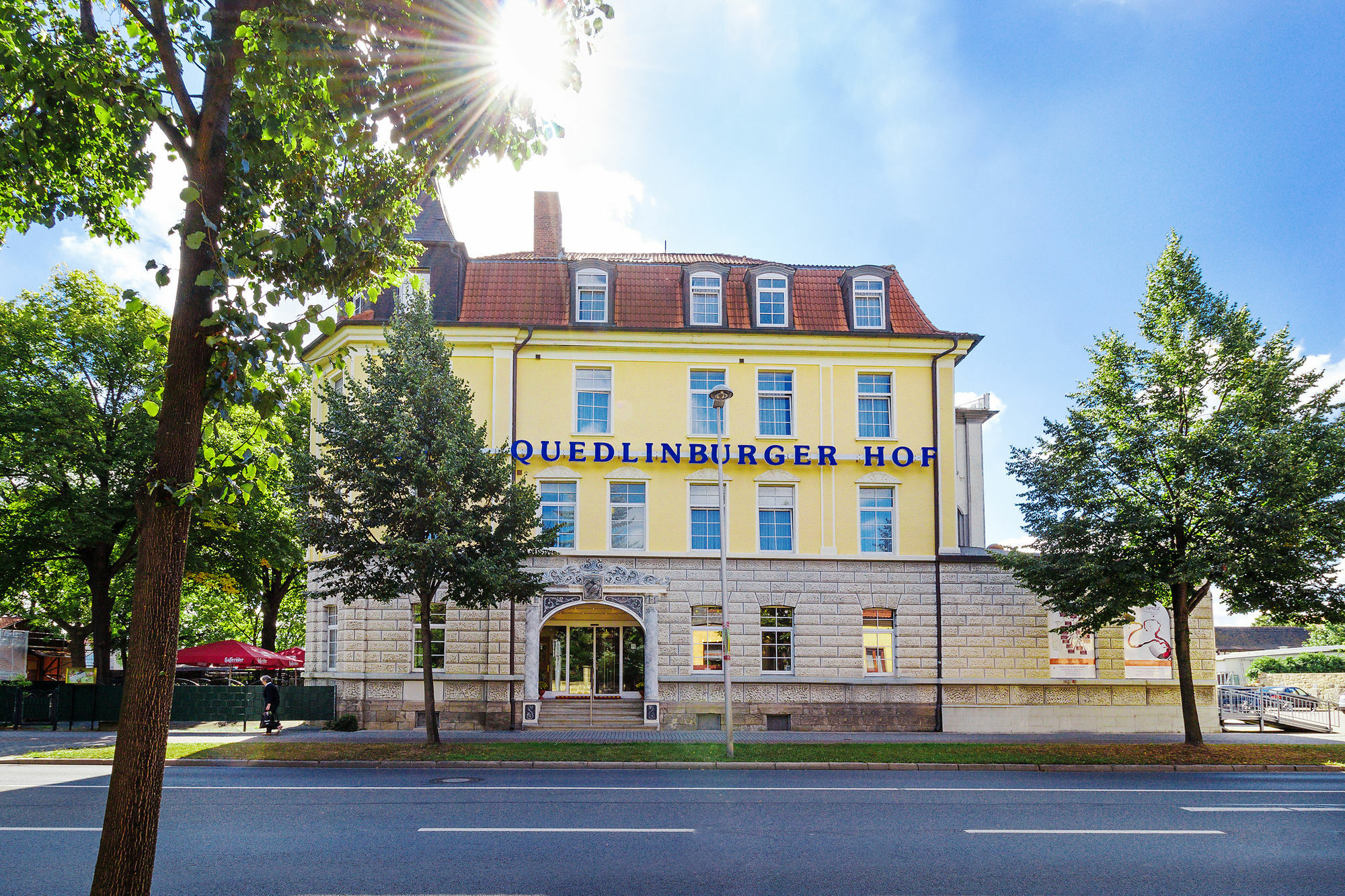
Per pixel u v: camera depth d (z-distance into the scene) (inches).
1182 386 890.7
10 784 606.9
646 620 1040.8
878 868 382.3
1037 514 926.4
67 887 340.5
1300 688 1515.7
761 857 399.9
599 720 1039.6
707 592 1068.5
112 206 394.0
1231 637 3179.1
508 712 1017.5
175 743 847.7
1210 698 1090.7
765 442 1108.5
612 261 1170.6
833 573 1082.1
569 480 1078.4
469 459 833.5
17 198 376.8
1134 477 880.3
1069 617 1066.7
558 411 1093.8
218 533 1273.4
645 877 362.9
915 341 1125.7
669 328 1101.7
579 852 406.9
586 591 1037.2
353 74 303.4
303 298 317.1
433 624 1034.7
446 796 566.6
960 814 518.0
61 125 335.3
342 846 414.6
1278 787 659.4
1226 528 804.0
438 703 1015.6
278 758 750.5
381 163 349.4
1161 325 904.3
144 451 1162.0
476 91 322.7
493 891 342.3
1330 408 848.3
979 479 1288.1
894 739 933.8
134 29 311.4
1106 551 864.3
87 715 1100.5
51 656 1700.3
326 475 870.4
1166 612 1088.8
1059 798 588.4
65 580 1524.4
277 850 406.0
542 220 1312.7
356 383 842.2
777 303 1144.2
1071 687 1075.3
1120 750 829.2
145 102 268.8
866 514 1111.0
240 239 252.8
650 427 1096.2
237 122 296.2
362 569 825.5
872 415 1133.1
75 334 1200.2
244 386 231.0
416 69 313.3
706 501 1095.0
